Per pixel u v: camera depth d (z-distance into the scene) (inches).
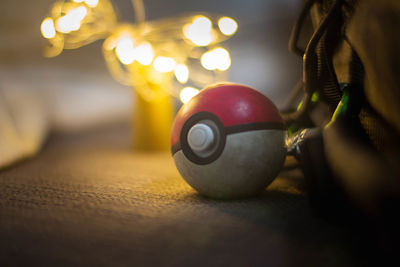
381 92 9.8
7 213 10.9
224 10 44.5
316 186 10.5
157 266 8.6
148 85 20.6
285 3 43.1
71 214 10.9
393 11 9.0
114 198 12.1
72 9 19.5
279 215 10.8
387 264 8.2
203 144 11.3
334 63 12.0
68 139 25.6
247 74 43.3
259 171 11.5
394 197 8.1
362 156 9.1
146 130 20.8
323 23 11.2
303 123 13.5
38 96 27.8
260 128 11.5
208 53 22.4
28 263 8.7
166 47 21.5
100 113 33.9
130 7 35.3
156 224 10.3
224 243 9.4
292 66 41.8
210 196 12.0
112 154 19.9
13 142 17.8
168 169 16.2
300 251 9.1
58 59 35.2
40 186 13.4
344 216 10.1
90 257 8.9
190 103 12.0
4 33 32.5
